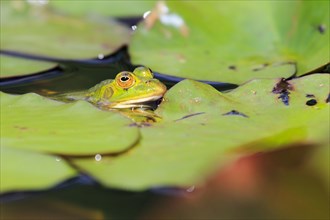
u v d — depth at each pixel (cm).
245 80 548
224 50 611
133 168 384
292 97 479
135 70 562
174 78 571
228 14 640
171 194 403
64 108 468
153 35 640
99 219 379
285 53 592
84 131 430
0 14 733
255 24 626
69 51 654
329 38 576
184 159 394
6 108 469
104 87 555
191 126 442
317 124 438
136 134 424
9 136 422
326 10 591
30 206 391
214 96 481
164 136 427
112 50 660
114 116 452
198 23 641
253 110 463
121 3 766
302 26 602
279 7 627
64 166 391
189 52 612
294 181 400
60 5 767
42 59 630
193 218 380
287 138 419
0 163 394
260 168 411
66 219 378
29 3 757
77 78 597
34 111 464
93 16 752
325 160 405
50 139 419
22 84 582
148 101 540
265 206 387
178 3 652
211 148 408
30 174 384
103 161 393
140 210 387
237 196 398
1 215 380
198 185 367
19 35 689
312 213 377
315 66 552
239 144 413
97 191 407
